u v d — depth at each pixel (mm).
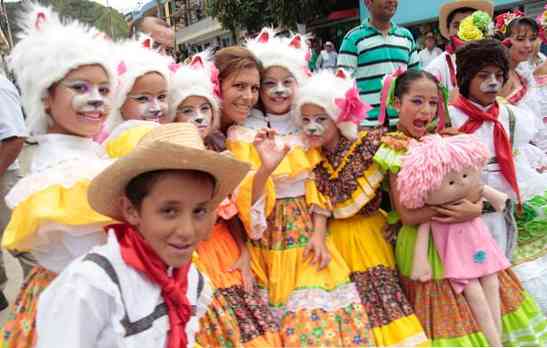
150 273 1530
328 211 2707
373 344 2439
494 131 2969
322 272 2600
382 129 2883
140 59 2406
